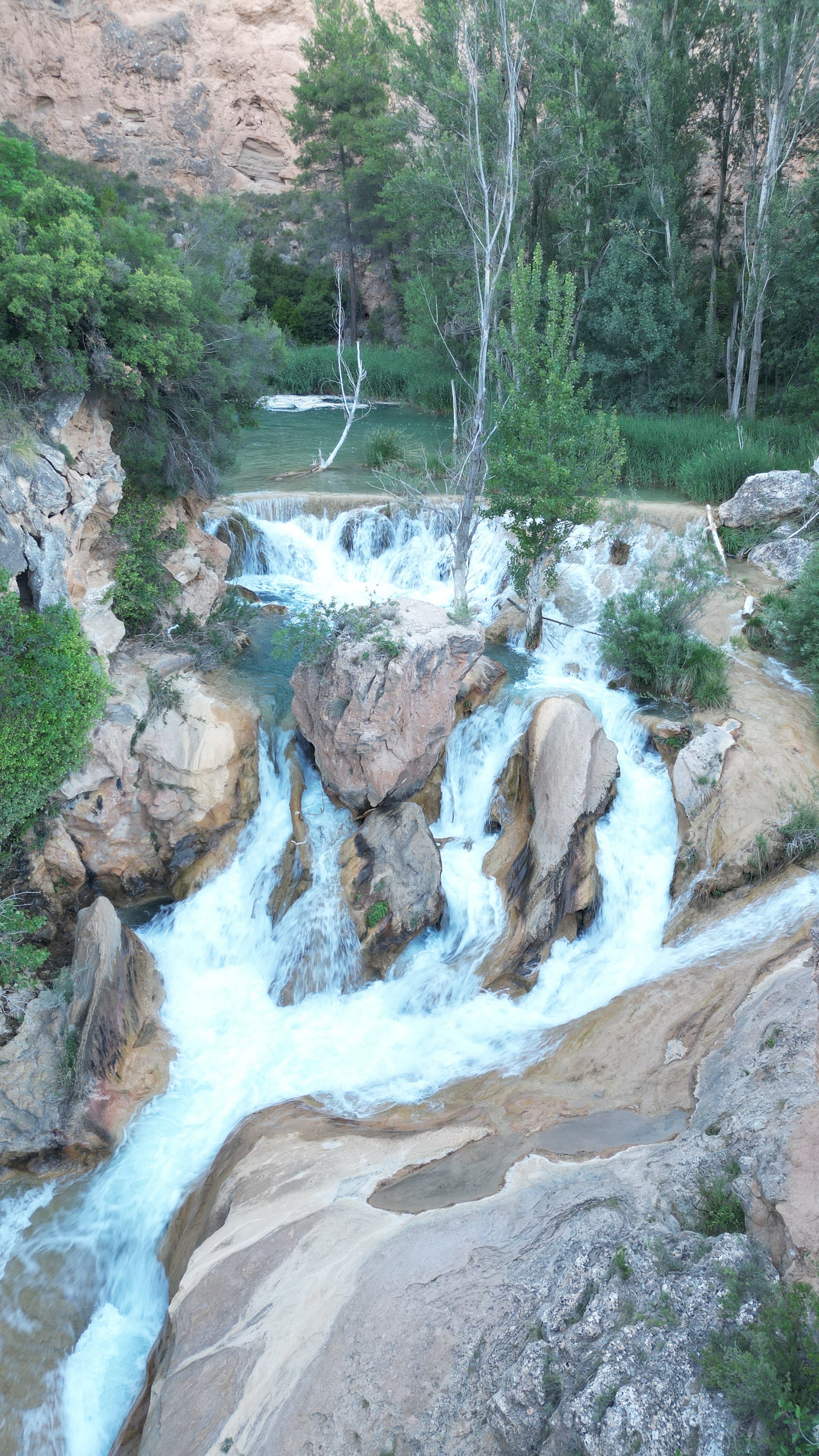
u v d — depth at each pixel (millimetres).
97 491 14688
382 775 13945
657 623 16359
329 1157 9391
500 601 19703
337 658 14297
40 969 12805
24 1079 10852
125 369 13992
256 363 17703
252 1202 8906
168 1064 11805
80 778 13602
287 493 23109
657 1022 10430
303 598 20062
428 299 36625
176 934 13852
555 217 34250
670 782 14484
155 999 12703
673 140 31297
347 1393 6387
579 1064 10266
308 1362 6766
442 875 13961
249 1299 7602
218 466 18266
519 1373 5770
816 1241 5934
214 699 15203
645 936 12938
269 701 15836
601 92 30969
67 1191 10344
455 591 17953
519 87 29828
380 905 13102
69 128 60406
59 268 12891
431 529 21359
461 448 20781
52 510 13531
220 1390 6922
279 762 15164
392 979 13109
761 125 30594
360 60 46906
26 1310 9180
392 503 21906
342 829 14438
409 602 15656
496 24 25984
